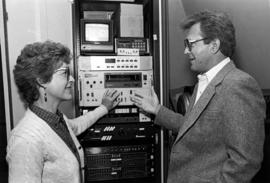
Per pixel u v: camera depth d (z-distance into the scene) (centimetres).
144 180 158
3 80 156
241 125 92
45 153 95
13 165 89
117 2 159
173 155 115
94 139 150
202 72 119
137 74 150
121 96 150
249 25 122
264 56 113
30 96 98
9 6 156
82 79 146
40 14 160
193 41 107
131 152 156
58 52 97
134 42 152
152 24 153
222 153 102
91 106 148
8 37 156
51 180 97
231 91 97
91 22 148
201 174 104
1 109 168
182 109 146
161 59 154
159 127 156
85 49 147
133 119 153
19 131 93
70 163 100
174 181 114
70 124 132
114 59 148
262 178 113
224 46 105
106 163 154
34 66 93
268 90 112
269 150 110
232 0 130
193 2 150
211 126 102
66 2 163
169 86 155
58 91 100
